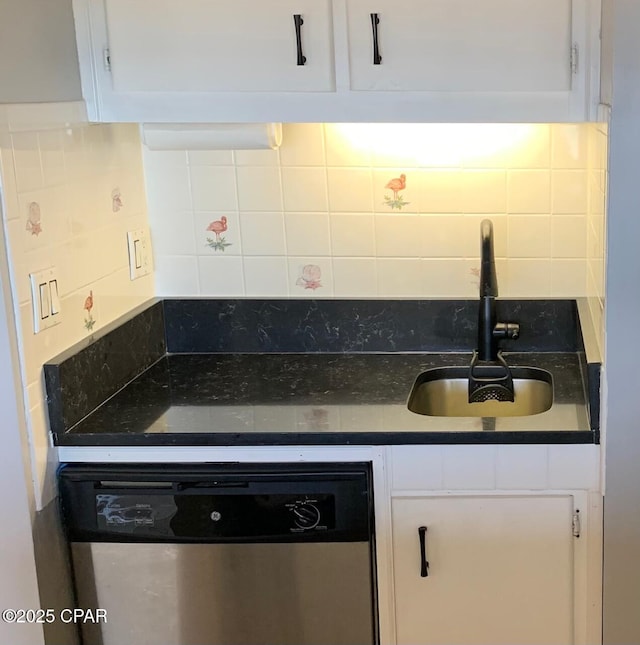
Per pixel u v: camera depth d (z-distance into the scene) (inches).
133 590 76.6
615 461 70.9
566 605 75.2
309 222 94.0
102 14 78.2
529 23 73.8
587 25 73.2
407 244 93.1
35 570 72.4
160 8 77.4
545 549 74.4
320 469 73.6
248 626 76.2
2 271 68.4
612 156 66.1
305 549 74.3
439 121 76.6
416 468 73.9
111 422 77.6
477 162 90.4
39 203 72.9
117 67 78.8
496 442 72.6
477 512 74.4
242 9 76.6
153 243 96.6
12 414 70.2
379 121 77.3
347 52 76.2
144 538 75.3
